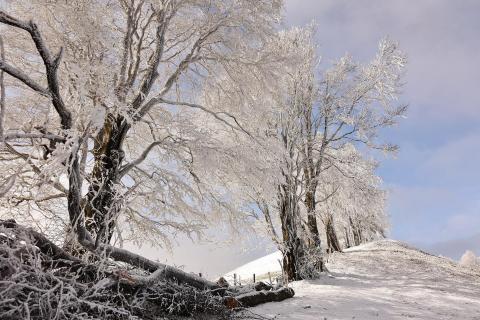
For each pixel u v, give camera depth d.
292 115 16.80
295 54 12.66
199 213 11.60
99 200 8.31
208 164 10.95
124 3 10.27
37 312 4.68
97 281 5.80
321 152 18.14
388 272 18.69
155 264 7.88
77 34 9.07
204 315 7.41
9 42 9.50
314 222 18.52
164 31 10.30
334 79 18.30
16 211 7.63
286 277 15.66
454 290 14.17
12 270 4.66
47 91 5.05
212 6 11.09
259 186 12.81
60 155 4.84
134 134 13.24
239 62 11.98
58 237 6.45
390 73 18.11
